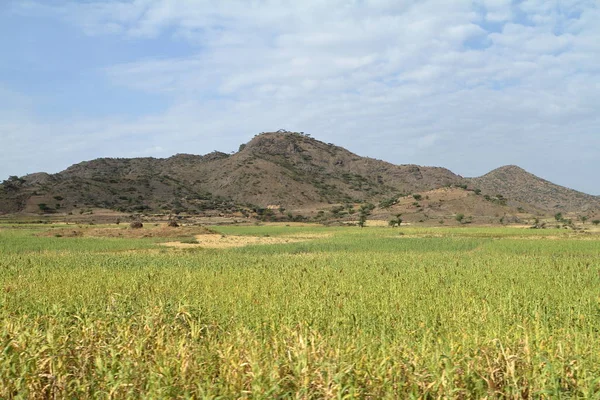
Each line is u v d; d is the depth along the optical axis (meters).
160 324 10.83
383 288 17.08
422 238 63.22
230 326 11.53
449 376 7.43
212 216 185.38
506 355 7.99
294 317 12.13
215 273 22.70
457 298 15.07
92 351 8.93
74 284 17.95
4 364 7.73
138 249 47.59
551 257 34.88
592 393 7.27
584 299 14.59
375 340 10.10
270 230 100.44
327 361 7.67
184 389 7.37
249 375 7.47
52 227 102.56
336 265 28.08
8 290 16.31
